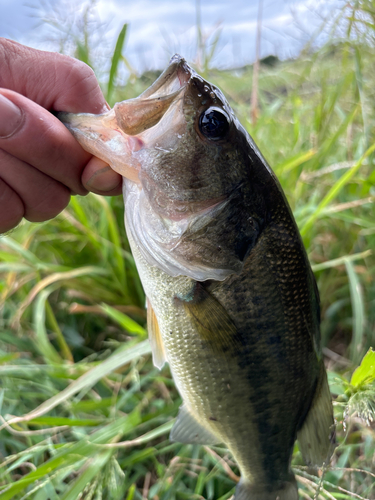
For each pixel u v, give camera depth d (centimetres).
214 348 17
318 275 33
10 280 30
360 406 18
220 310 17
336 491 21
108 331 31
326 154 33
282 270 17
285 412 18
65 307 33
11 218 16
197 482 21
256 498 19
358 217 31
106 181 16
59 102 16
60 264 35
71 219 31
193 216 16
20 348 29
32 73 16
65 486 21
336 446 18
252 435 18
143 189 16
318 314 19
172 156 16
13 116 14
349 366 27
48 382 25
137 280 31
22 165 15
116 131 16
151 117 15
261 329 17
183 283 17
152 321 19
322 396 19
